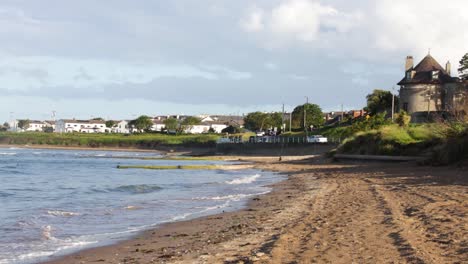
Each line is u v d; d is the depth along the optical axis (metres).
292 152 89.94
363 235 11.70
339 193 23.81
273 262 9.42
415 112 85.44
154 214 18.81
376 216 14.79
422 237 11.09
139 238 13.79
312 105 145.38
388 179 31.17
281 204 20.67
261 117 172.25
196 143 144.12
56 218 17.83
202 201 23.17
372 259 9.27
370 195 21.69
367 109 113.12
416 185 25.28
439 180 28.06
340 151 65.25
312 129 125.31
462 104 63.28
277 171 50.22
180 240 13.20
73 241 13.42
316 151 85.19
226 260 9.98
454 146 40.00
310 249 10.41
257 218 16.56
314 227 13.36
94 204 22.52
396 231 12.01
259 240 12.07
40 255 11.69
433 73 86.19
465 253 9.43
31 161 76.88
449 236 11.05
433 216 13.96
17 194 27.67
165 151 142.25
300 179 37.03
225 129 186.00
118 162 75.06
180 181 37.34
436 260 8.95
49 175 45.19
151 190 29.62
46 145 173.88
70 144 170.75
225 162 73.88
